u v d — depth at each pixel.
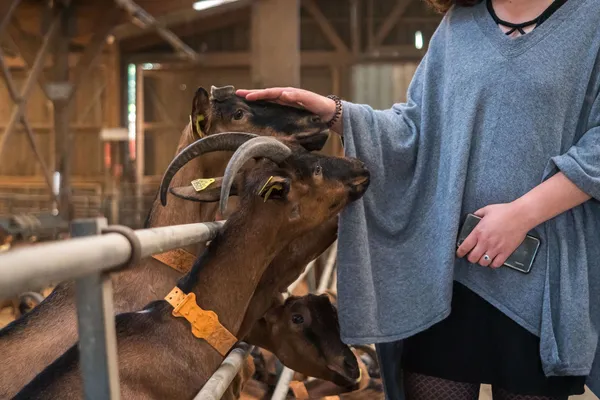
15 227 7.06
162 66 14.31
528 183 1.90
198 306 1.91
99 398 1.10
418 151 2.14
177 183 2.72
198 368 1.87
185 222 2.54
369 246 2.14
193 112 2.64
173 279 2.32
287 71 10.04
